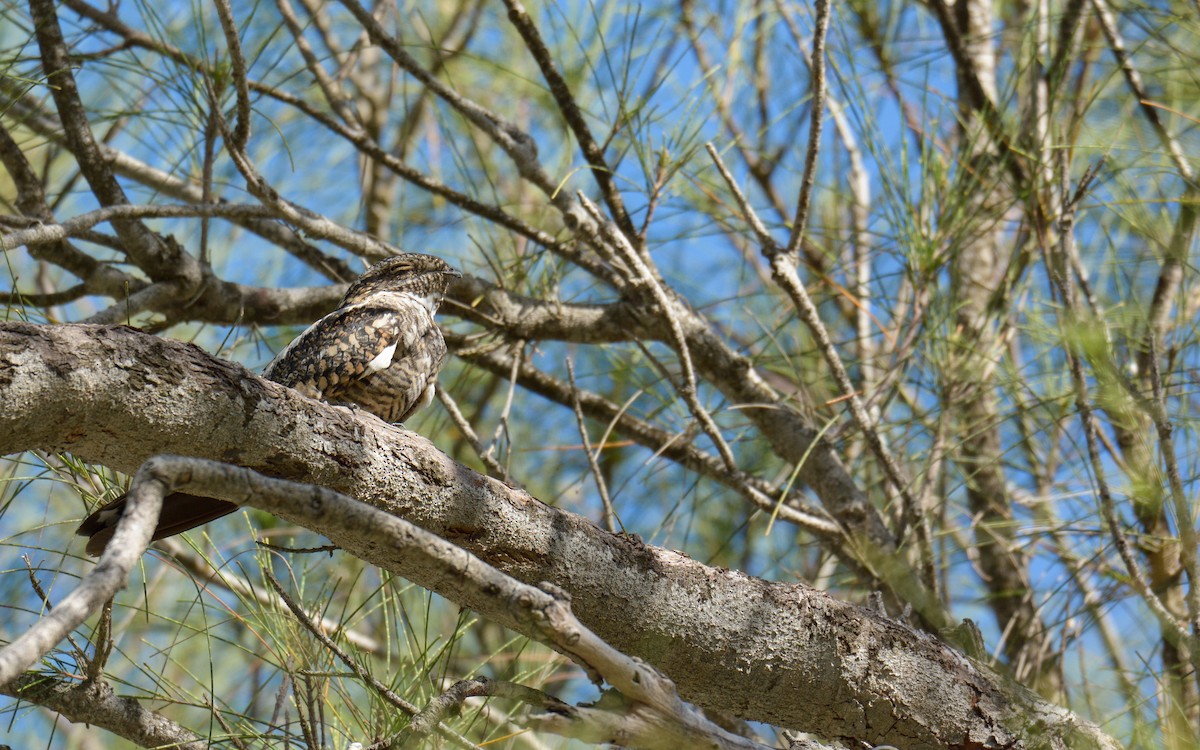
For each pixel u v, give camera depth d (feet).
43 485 28.81
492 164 40.50
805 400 31.07
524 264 32.94
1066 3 31.99
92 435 14.92
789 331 33.63
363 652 21.11
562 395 33.09
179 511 17.54
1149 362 24.54
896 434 32.22
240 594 20.72
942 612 20.65
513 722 19.90
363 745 19.61
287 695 20.57
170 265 28.25
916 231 28.45
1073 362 23.76
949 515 32.76
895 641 19.52
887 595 28.09
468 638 29.99
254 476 12.70
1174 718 19.10
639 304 31.24
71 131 27.35
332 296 30.89
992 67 35.37
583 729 14.64
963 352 28.48
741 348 32.99
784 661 18.86
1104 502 22.97
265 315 30.27
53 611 10.30
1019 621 29.73
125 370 14.64
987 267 34.88
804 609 19.06
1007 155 28.04
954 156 29.84
